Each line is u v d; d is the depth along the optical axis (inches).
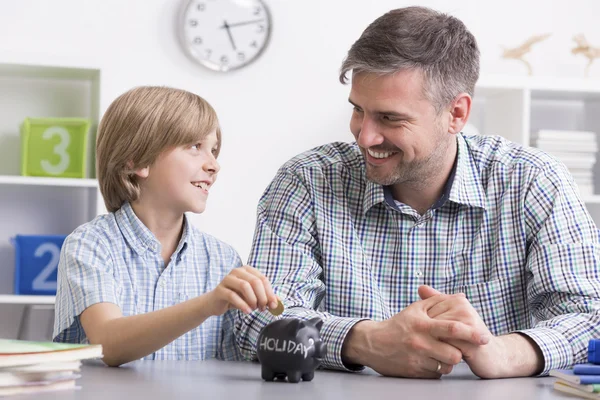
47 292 136.1
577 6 166.1
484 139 71.4
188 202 72.2
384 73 59.0
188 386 44.9
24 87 147.4
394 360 53.1
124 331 55.7
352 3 159.0
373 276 67.5
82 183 135.3
